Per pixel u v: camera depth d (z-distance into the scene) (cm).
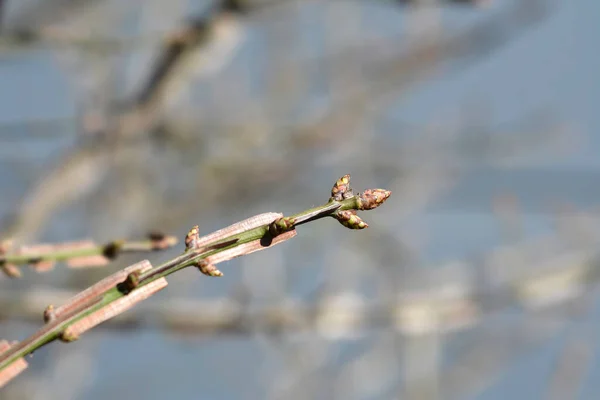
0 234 864
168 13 1155
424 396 1205
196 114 1277
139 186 1273
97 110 979
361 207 329
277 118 1307
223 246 334
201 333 781
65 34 782
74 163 915
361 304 874
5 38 751
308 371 1370
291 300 873
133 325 766
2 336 915
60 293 743
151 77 918
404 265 1239
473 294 941
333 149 1314
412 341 1240
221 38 897
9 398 1229
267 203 1336
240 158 1266
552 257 1023
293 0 910
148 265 333
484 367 1222
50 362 1295
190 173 1292
